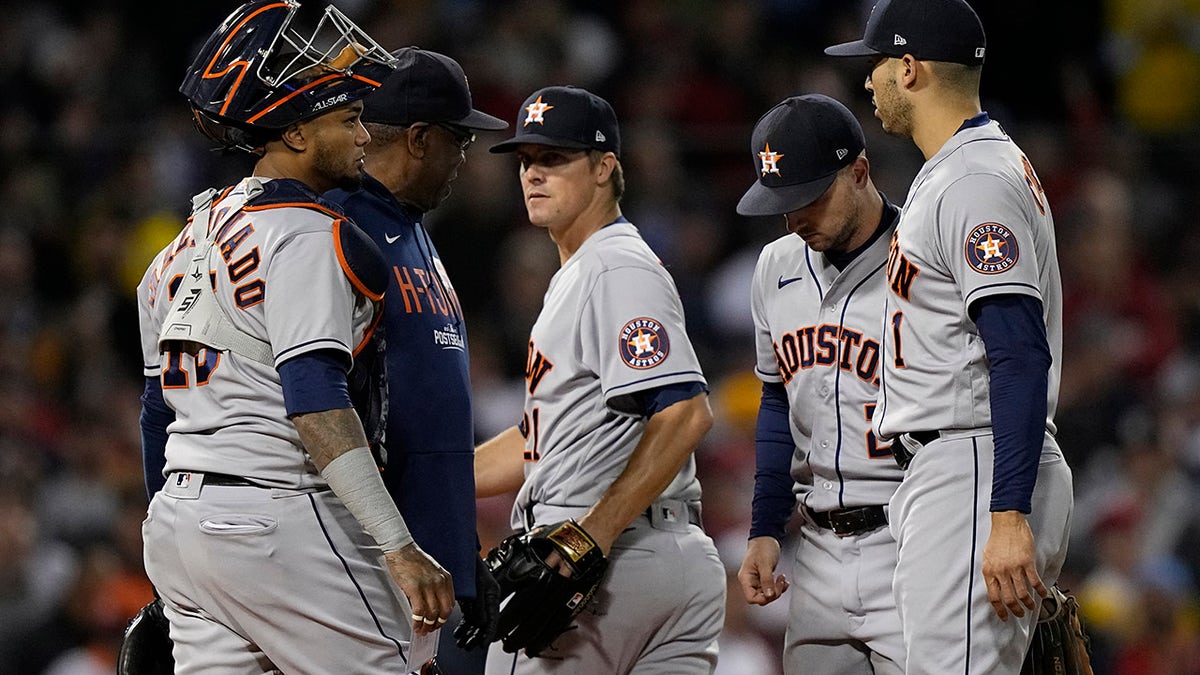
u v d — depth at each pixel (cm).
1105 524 2838
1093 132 3294
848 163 1438
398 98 1409
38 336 3312
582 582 1425
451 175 1465
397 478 1346
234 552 1195
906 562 1307
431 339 1360
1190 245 3234
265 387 1216
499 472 1678
